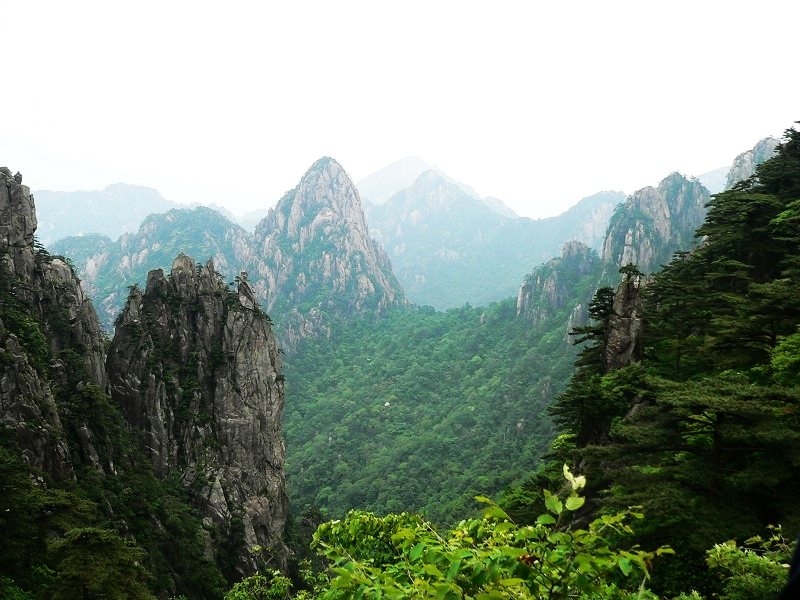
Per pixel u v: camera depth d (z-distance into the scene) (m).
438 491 146.12
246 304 89.19
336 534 12.70
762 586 11.62
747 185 55.03
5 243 66.38
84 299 75.12
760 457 17.17
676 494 16.08
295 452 197.62
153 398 74.00
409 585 6.08
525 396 182.75
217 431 79.50
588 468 20.48
